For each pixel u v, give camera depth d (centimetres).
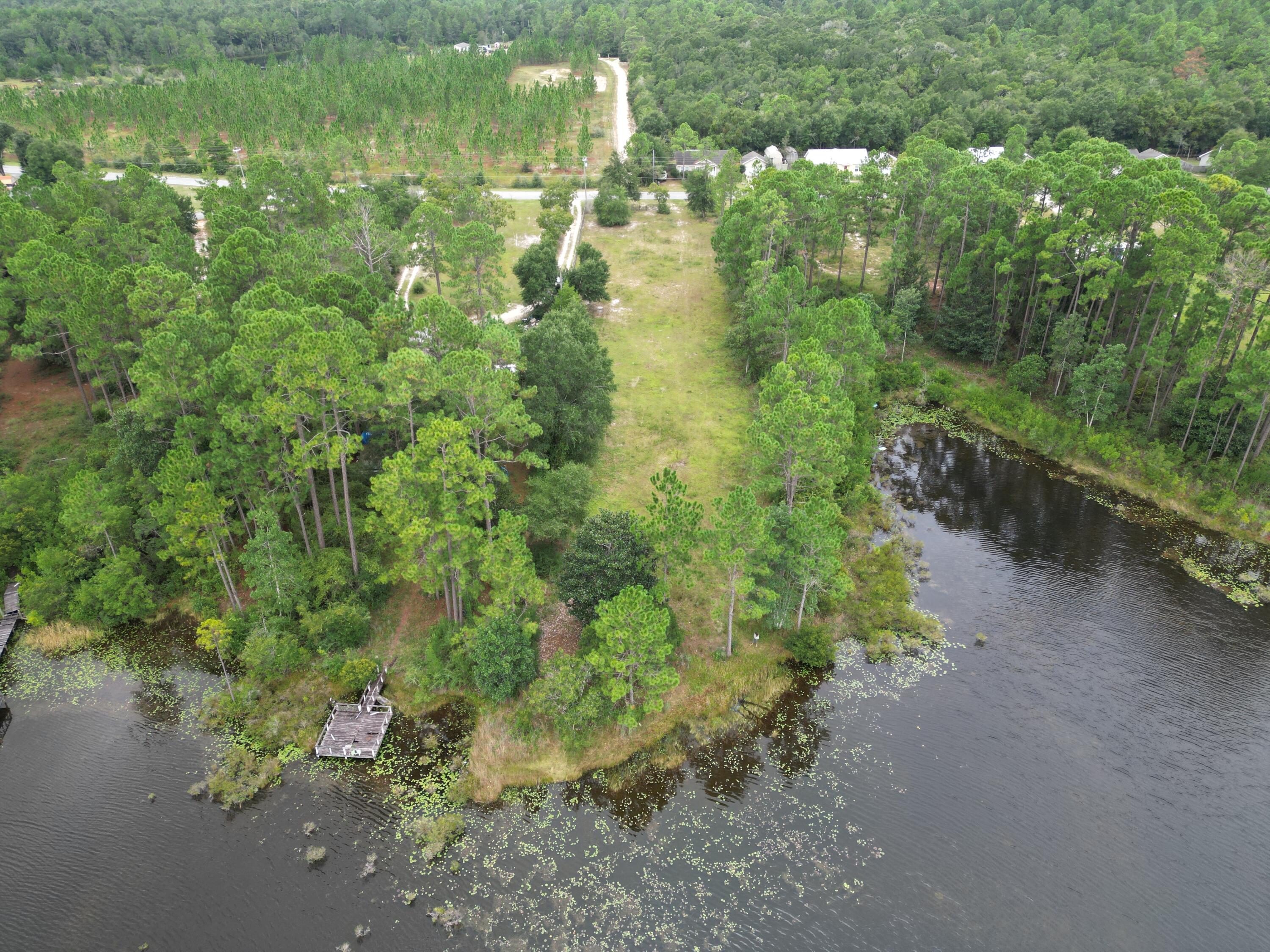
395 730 4981
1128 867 4194
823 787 4659
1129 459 7575
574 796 4594
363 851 4253
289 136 14625
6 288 7500
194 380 5706
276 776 4675
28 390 8219
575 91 19450
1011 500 7412
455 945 3788
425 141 15788
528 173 16000
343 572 5706
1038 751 4888
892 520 7112
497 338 6178
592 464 7494
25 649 5638
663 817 4478
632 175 15038
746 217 9962
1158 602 6103
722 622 5769
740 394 8856
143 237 8925
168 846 4278
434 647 5353
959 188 8931
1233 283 6812
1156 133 15475
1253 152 13162
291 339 5269
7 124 14762
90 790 4603
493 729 4928
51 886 4088
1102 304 8206
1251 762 4800
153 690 5319
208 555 5659
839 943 3819
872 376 7606
